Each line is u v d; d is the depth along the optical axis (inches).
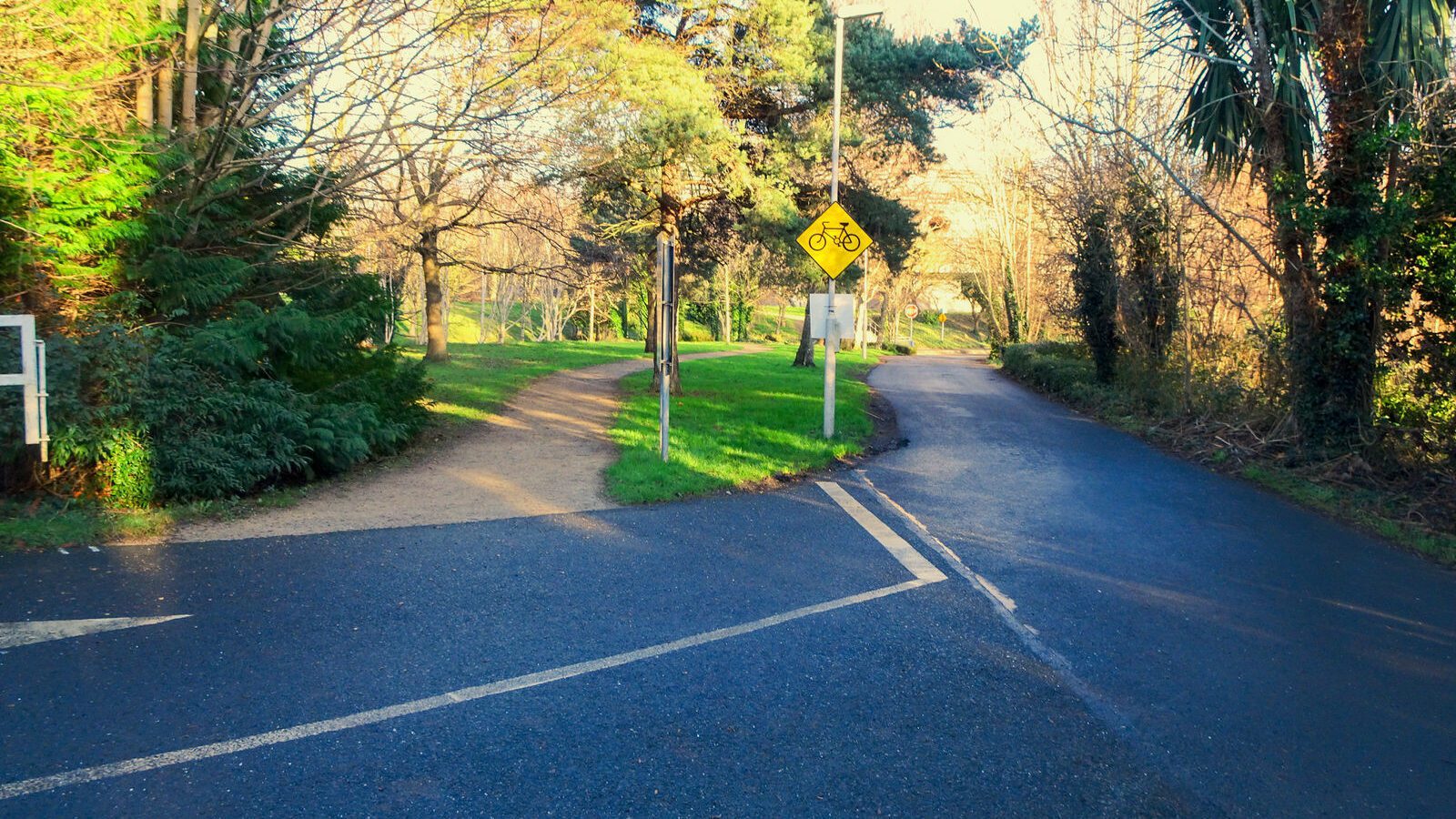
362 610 220.4
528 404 677.3
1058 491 409.7
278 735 154.4
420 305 1861.5
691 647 202.4
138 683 173.0
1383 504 382.0
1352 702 182.4
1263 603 247.3
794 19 720.3
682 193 786.8
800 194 909.2
